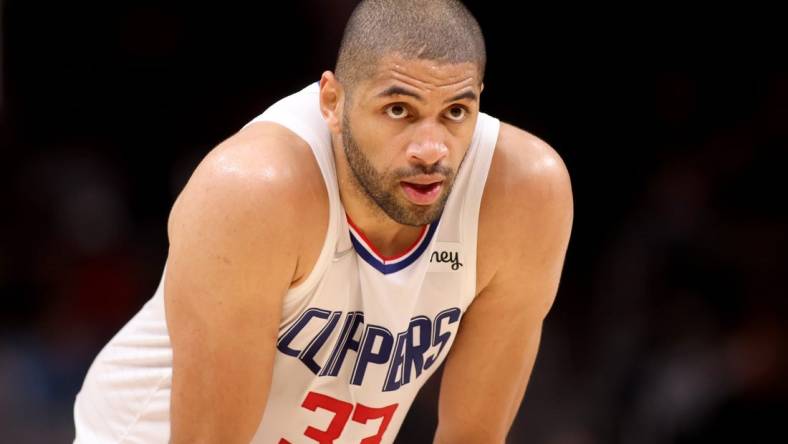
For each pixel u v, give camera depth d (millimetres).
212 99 24266
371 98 8578
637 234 21781
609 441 20156
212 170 8938
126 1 23984
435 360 10344
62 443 20141
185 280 8984
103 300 21719
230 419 9258
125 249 22484
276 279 8945
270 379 9383
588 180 24000
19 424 20109
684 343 20203
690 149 23391
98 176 23094
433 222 9555
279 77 24297
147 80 24109
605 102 24125
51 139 23688
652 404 19891
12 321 21328
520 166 9680
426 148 8500
